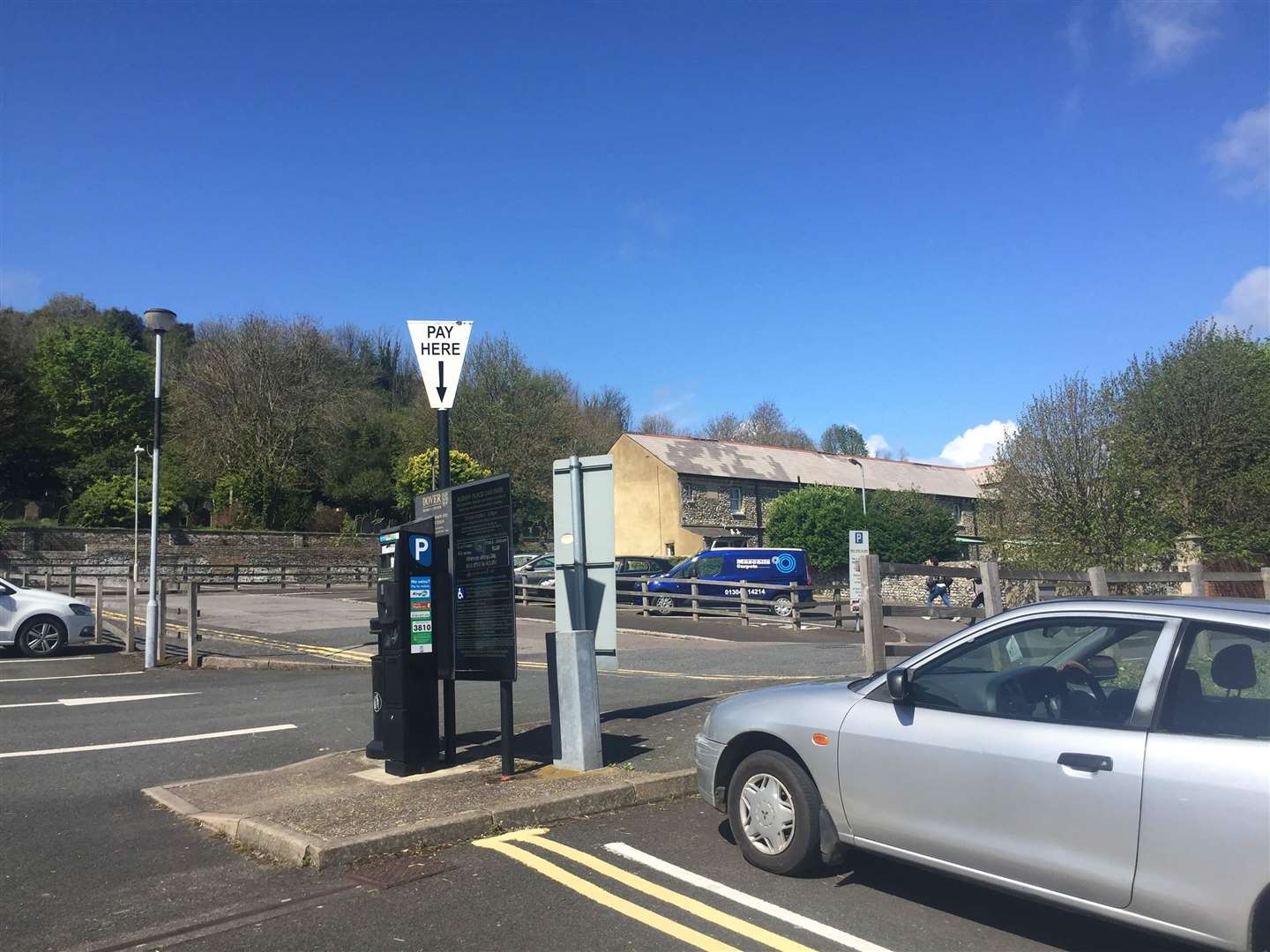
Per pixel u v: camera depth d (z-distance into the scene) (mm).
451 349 8414
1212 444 24141
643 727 9047
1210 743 3693
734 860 5438
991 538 26703
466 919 4586
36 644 15531
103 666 14594
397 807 6258
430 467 47062
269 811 6270
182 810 6590
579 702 7340
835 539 43719
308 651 16062
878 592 9086
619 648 18062
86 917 4688
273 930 4492
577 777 7027
